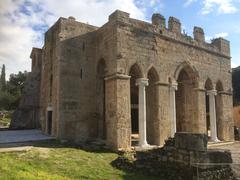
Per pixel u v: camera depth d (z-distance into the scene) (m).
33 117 34.16
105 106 23.52
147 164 15.28
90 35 24.55
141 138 21.03
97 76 24.27
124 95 20.27
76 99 23.08
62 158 15.74
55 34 24.50
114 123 19.84
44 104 26.81
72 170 13.85
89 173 13.74
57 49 23.27
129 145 20.00
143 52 22.08
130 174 14.48
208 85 28.72
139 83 21.66
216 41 30.67
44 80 27.41
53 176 12.13
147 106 23.83
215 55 29.41
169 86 23.97
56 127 22.42
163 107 22.95
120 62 20.41
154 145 21.86
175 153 14.41
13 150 16.05
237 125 42.84
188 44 26.20
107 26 22.34
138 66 21.67
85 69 23.91
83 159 16.16
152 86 23.45
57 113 22.30
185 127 27.31
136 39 21.75
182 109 27.89
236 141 29.36
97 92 24.19
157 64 23.03
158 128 22.38
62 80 22.55
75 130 22.70
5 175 11.17
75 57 23.48
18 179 10.80
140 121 21.25
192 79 26.98
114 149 19.33
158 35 23.47
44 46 28.08
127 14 21.47
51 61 25.41
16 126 33.28
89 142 21.59
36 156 15.41
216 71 29.27
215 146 24.77
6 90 70.75
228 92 30.61
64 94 22.52
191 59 26.36
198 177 12.91
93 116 23.84
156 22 23.72
